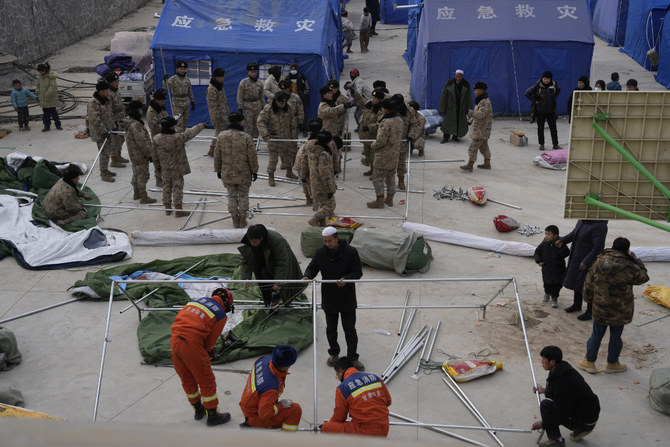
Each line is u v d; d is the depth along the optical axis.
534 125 18.09
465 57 18.19
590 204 6.99
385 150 11.80
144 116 18.16
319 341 8.12
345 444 0.64
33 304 8.95
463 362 7.48
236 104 17.16
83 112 19.05
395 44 28.70
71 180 11.15
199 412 6.59
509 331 8.31
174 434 0.59
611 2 26.80
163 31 16.98
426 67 18.38
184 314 6.27
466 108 16.17
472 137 14.22
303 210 12.20
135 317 8.61
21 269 9.98
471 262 10.27
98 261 10.16
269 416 5.60
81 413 6.75
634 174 6.85
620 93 6.57
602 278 6.94
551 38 18.00
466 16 18.36
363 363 7.64
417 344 7.98
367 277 9.75
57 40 26.89
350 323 7.37
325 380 7.34
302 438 0.64
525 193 13.23
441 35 18.12
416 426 6.54
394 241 9.80
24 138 16.69
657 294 8.96
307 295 9.30
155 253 10.58
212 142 15.09
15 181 12.91
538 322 8.50
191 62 16.83
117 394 7.07
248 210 11.48
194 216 11.99
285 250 7.96
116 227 11.48
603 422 6.56
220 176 10.94
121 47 19.44
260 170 14.51
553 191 13.35
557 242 8.54
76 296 9.15
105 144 13.31
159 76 17.09
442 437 6.39
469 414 6.75
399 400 6.98
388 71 23.92
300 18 17.41
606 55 25.20
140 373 7.45
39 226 11.23
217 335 6.40
